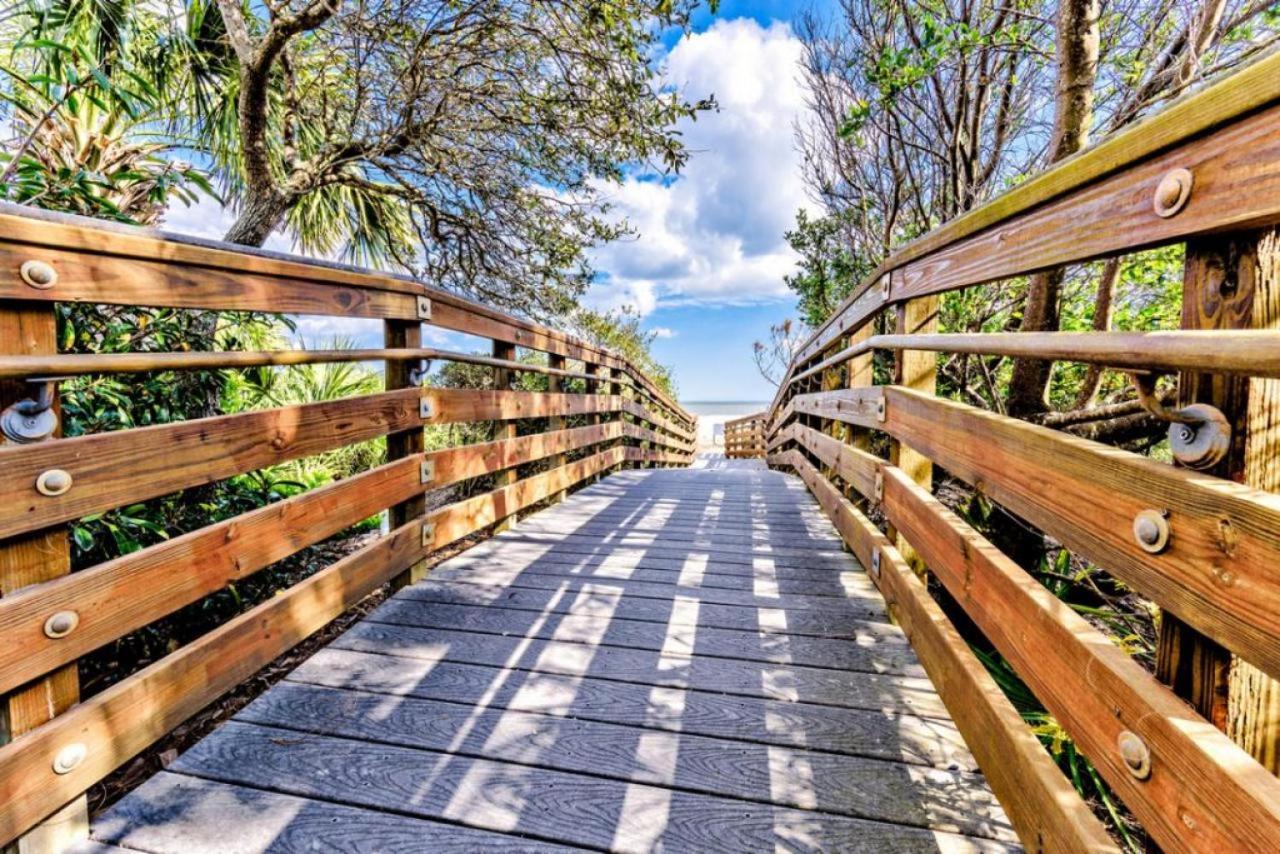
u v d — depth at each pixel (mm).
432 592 2059
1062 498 862
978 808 1062
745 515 3322
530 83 3461
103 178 2459
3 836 859
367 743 1241
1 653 857
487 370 4961
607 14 2516
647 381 6438
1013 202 1025
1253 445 591
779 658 1594
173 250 1127
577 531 2928
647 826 1030
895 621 1783
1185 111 625
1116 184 767
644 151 3342
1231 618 558
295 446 1477
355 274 1699
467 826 1031
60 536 958
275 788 1113
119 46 2604
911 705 1372
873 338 1953
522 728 1294
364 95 3324
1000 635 1027
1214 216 595
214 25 3189
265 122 2984
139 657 1771
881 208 3949
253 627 1336
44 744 911
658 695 1419
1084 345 749
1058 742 1406
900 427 1718
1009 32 2264
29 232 885
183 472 1158
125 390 1747
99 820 1028
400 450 2072
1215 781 545
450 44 3121
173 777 1138
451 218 4070
